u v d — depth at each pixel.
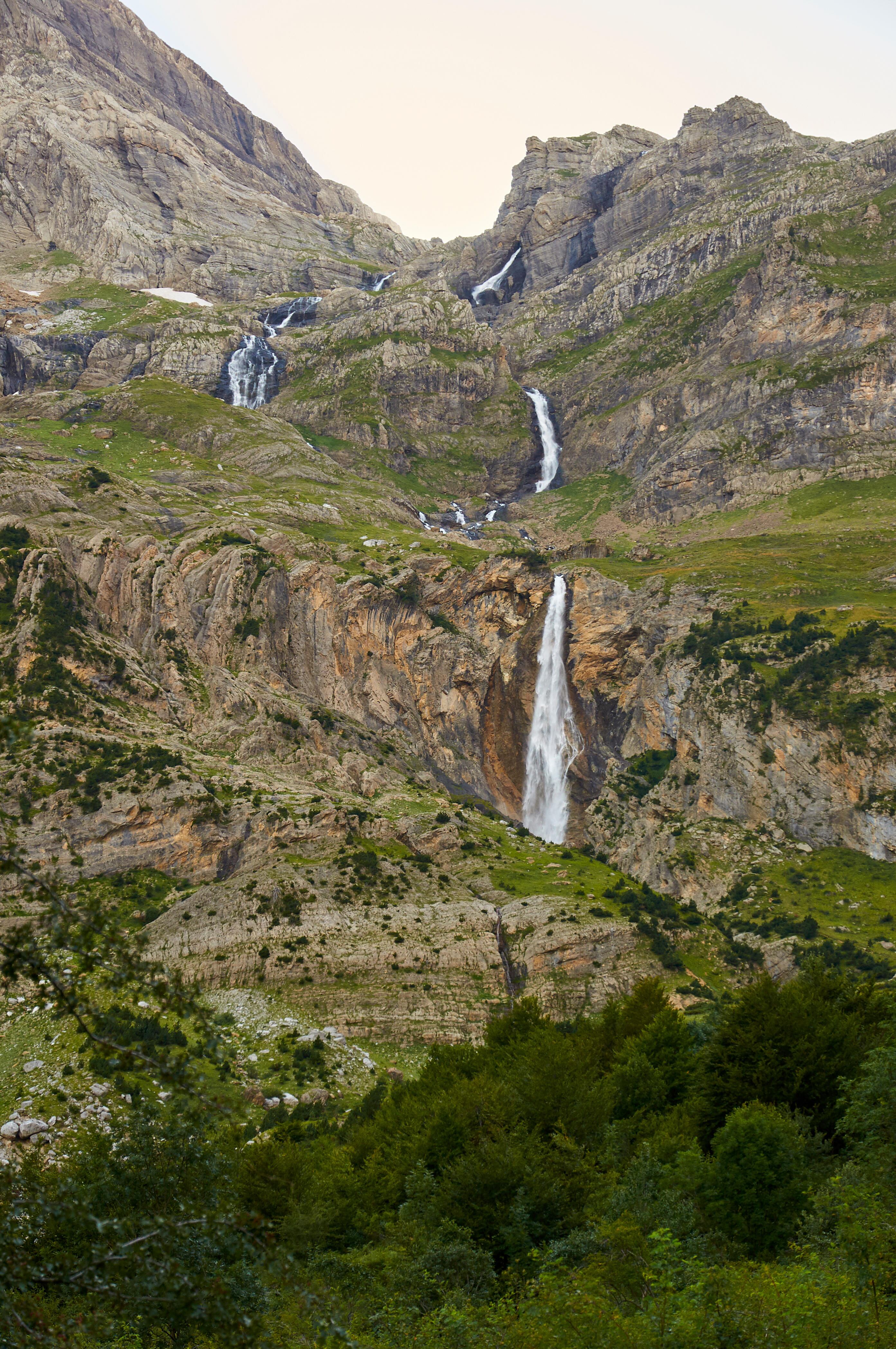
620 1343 29.58
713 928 116.00
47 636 129.12
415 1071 88.81
